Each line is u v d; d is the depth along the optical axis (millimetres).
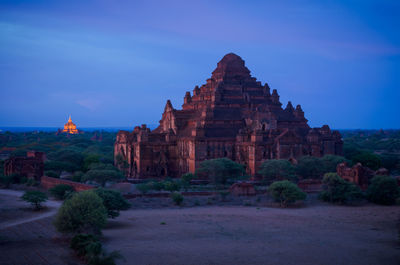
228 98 143625
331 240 61406
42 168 132125
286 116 147125
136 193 99438
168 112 150000
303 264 49969
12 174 124062
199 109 147375
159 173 137375
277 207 88500
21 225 69438
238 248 56219
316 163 115562
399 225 72312
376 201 94562
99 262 47156
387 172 112125
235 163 113312
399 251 55750
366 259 52156
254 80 155250
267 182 114625
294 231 66938
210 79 157375
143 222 72125
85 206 60469
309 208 88062
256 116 130500
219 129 132750
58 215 60062
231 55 157000
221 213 80750
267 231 66562
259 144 122125
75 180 120562
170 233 64312
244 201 94375
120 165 143875
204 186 113188
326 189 99938
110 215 71938
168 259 51000
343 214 82000
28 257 51594
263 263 50094
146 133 137125
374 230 68750
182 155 136000
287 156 124500
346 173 111875
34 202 83750
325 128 147250
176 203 89688
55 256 52031
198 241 59719
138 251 54094
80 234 55156
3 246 56656
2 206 86750
